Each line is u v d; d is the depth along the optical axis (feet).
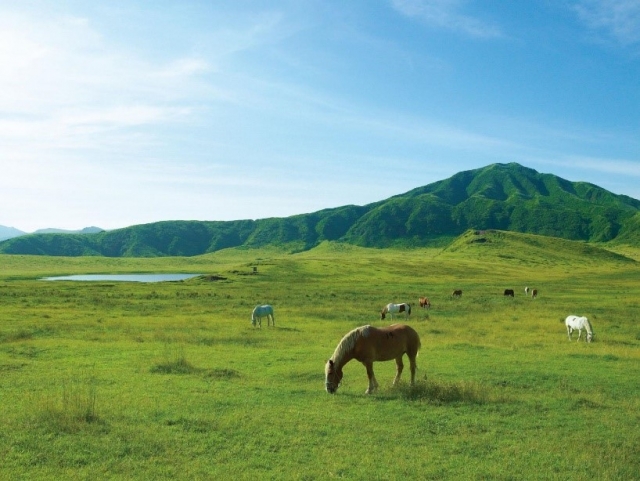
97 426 35.35
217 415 39.04
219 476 27.55
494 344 83.41
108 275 489.67
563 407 43.21
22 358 65.57
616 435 35.78
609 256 561.02
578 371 59.77
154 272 540.11
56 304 146.10
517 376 56.18
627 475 28.63
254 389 48.47
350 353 47.57
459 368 61.26
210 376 54.85
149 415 38.81
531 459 30.86
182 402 42.73
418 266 419.74
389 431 35.88
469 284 282.36
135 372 56.59
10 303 145.28
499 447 33.06
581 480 27.68
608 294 214.69
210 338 86.02
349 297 194.08
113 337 85.97
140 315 124.77
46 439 32.55
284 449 32.01
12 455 29.76
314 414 39.75
